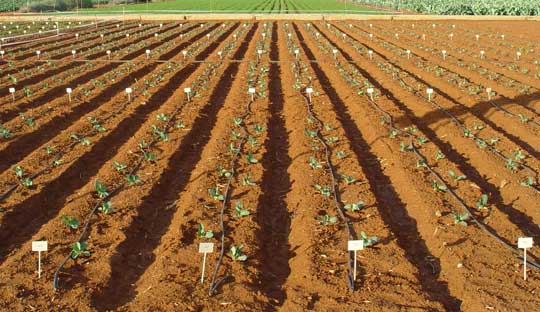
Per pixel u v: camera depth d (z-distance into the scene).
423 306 7.18
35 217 10.09
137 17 48.78
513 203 10.52
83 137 13.85
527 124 15.12
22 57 26.36
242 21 45.78
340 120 15.58
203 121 15.61
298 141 13.52
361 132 14.77
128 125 15.15
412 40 32.09
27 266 8.13
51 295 7.48
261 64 23.73
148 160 12.29
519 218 9.98
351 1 80.50
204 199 10.37
